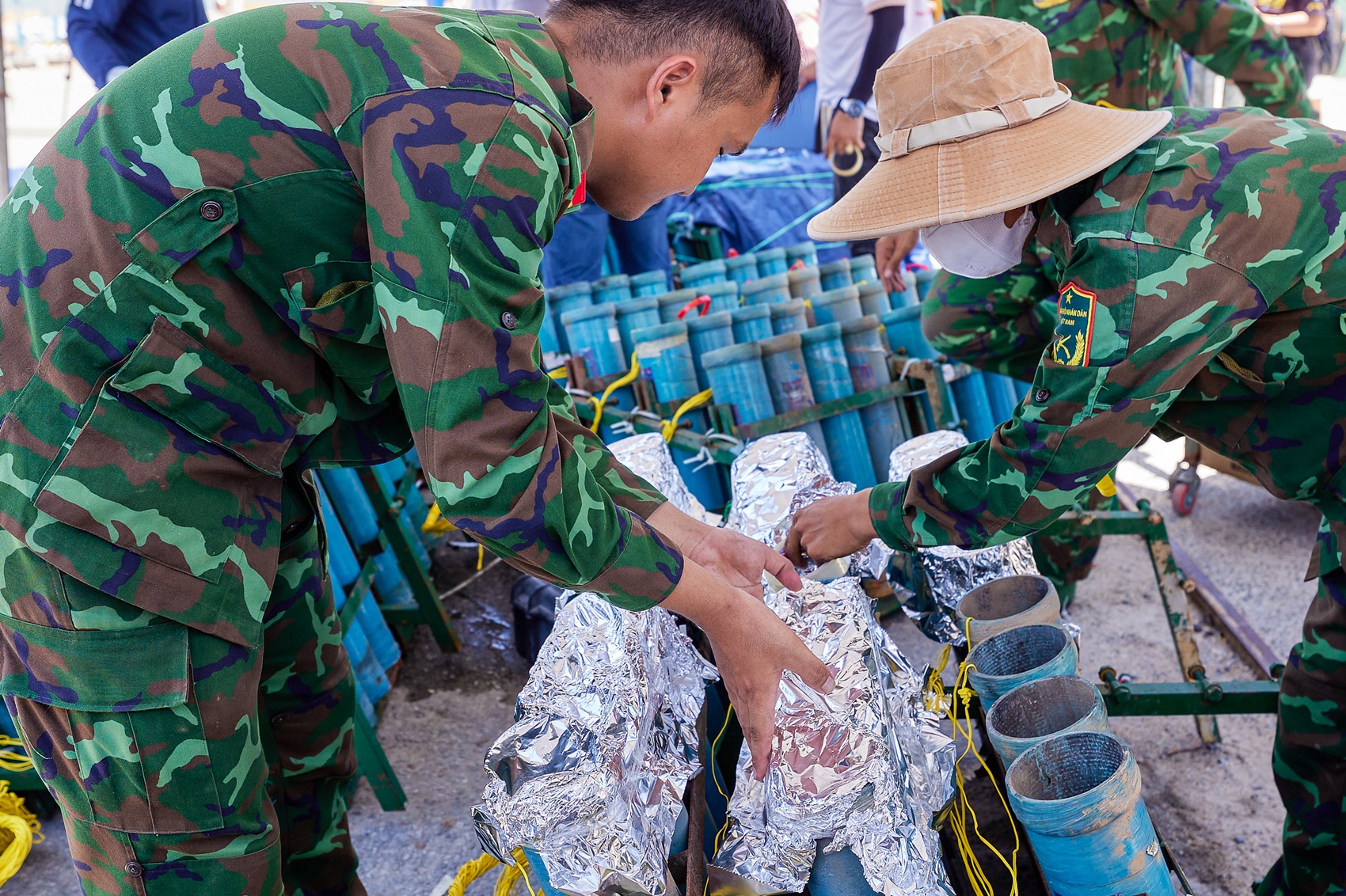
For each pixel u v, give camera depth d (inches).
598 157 52.4
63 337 46.2
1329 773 69.0
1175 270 53.6
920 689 64.2
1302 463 62.2
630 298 149.5
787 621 60.6
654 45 48.4
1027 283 103.9
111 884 54.1
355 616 108.7
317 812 71.4
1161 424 69.6
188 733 50.9
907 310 130.0
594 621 58.1
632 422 122.6
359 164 45.4
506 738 53.8
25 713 51.6
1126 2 107.0
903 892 53.3
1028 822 54.9
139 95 46.8
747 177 216.5
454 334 42.6
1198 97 243.6
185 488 48.8
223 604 51.0
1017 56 57.6
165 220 45.8
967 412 132.4
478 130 42.9
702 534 59.7
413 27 46.1
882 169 61.4
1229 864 84.9
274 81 45.6
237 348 48.7
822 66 194.4
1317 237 55.3
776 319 129.6
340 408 56.1
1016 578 74.3
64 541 47.1
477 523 44.4
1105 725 62.3
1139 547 139.8
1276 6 247.4
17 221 47.9
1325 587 68.0
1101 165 55.0
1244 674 110.3
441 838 93.0
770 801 54.9
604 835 51.1
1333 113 271.9
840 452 122.2
